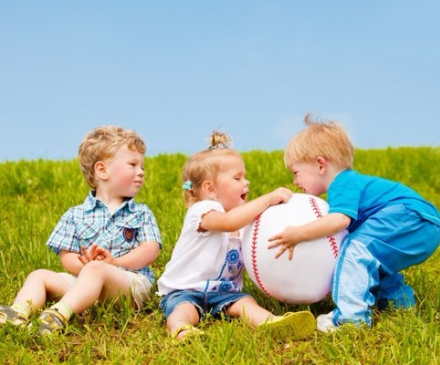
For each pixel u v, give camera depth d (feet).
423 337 10.27
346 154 11.88
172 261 12.35
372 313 11.57
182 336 10.54
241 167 12.46
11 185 28.32
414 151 41.86
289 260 10.99
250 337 10.43
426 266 16.81
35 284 12.01
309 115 12.35
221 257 11.97
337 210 11.16
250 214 11.28
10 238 18.84
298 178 12.07
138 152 13.61
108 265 11.99
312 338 10.85
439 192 31.04
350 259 11.13
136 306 12.67
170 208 23.89
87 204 13.50
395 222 11.32
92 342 10.59
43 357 10.09
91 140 13.52
